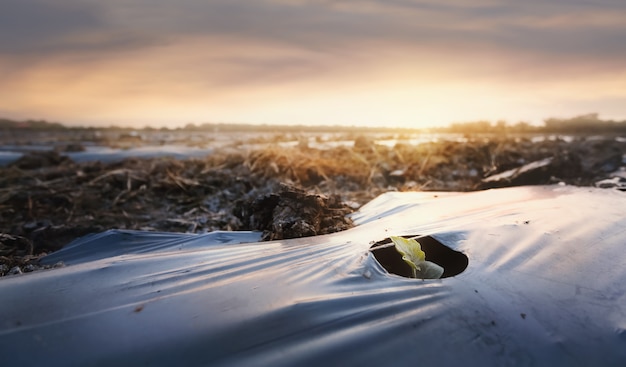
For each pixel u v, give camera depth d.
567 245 3.18
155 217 6.75
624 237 3.36
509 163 9.37
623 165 10.39
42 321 2.15
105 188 8.61
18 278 2.74
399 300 2.41
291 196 4.88
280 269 2.89
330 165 10.62
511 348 2.09
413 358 1.97
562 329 2.23
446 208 4.86
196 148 21.36
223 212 6.89
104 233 4.58
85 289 2.55
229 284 2.61
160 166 11.06
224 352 1.97
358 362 1.94
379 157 12.57
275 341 2.05
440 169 10.67
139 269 2.92
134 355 1.93
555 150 12.70
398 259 3.36
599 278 2.72
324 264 2.97
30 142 29.64
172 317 2.19
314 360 1.93
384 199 6.05
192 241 4.33
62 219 6.62
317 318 2.21
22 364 1.86
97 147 24.03
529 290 2.56
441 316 2.26
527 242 3.25
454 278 2.71
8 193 7.93
